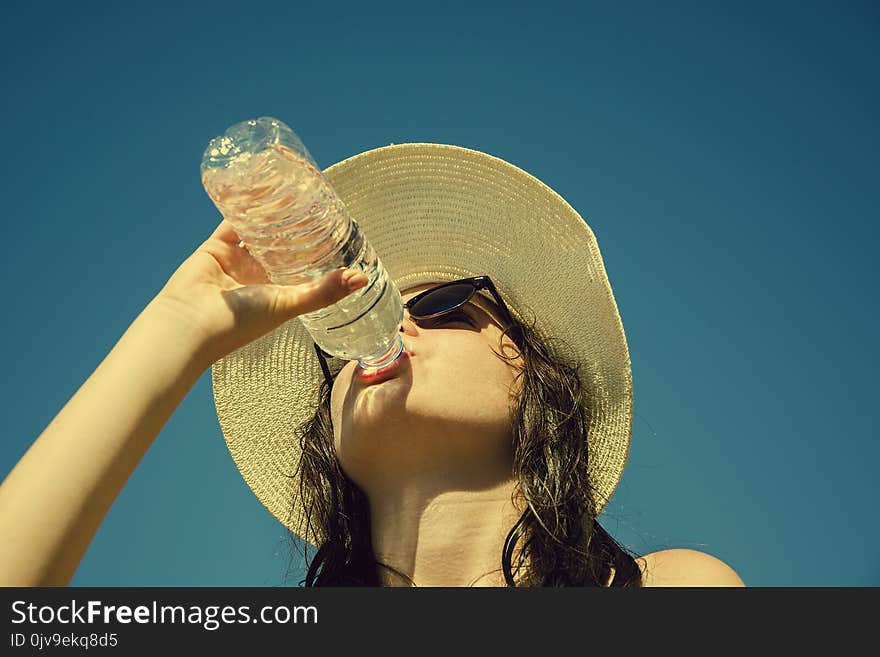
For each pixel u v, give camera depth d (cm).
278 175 120
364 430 129
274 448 149
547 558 129
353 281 119
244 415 149
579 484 134
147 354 115
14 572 107
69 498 110
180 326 117
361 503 138
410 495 130
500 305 141
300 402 149
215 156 120
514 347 139
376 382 130
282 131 122
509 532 129
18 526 108
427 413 129
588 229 144
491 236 148
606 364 143
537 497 130
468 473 131
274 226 121
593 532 135
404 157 148
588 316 144
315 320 128
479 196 148
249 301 118
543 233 147
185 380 116
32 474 110
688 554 134
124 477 112
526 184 146
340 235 123
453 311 136
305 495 144
